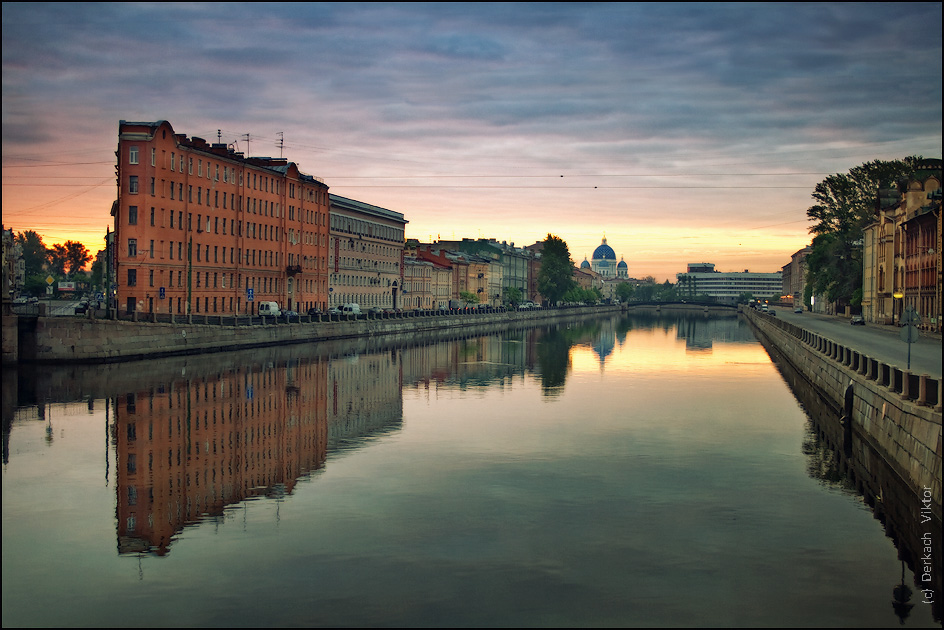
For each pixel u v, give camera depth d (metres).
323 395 56.44
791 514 29.16
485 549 25.33
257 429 43.62
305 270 127.88
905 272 110.44
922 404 29.91
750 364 87.31
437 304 197.50
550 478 33.97
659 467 36.06
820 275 157.00
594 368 80.62
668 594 22.20
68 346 68.69
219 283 103.62
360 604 21.41
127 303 87.44
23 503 29.70
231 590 22.22
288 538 26.19
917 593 22.33
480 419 48.22
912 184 109.94
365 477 33.84
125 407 48.97
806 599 21.97
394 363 80.25
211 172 101.25
